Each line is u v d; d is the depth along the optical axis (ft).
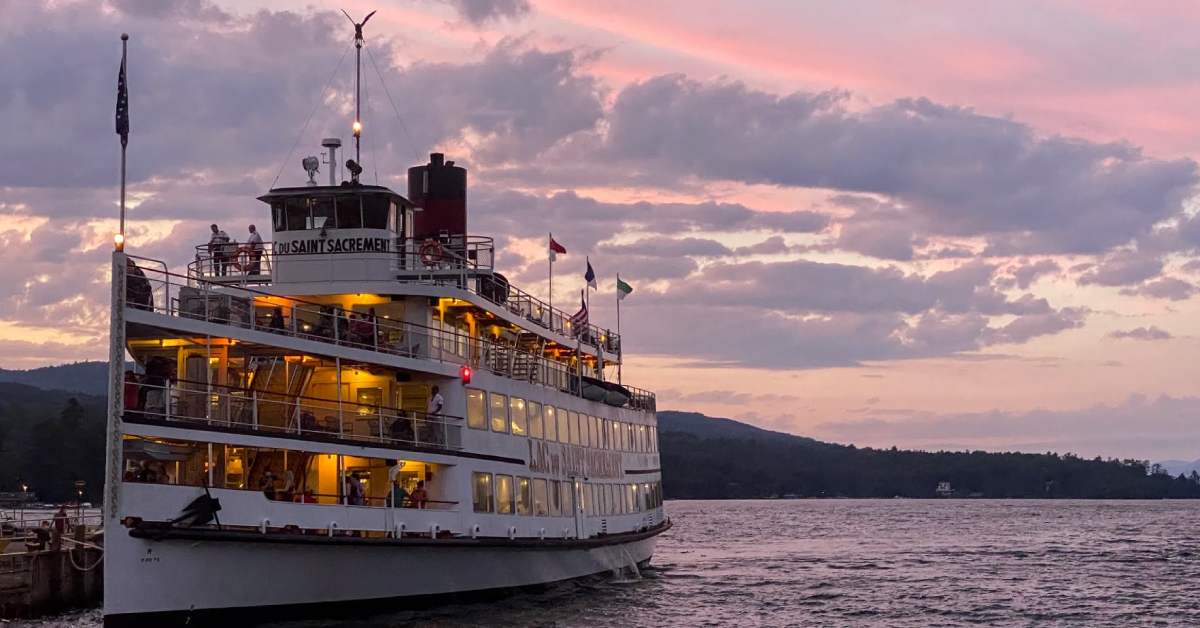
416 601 155.02
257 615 134.92
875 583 268.41
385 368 155.02
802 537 513.04
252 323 136.36
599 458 209.87
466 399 164.14
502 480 171.12
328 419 149.07
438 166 199.21
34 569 170.71
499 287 186.09
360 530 144.46
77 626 161.58
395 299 165.17
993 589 257.75
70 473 577.84
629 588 221.46
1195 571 308.81
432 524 154.40
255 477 143.84
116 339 125.39
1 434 648.38
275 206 166.61
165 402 128.67
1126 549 410.31
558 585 193.06
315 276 164.55
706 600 217.77
